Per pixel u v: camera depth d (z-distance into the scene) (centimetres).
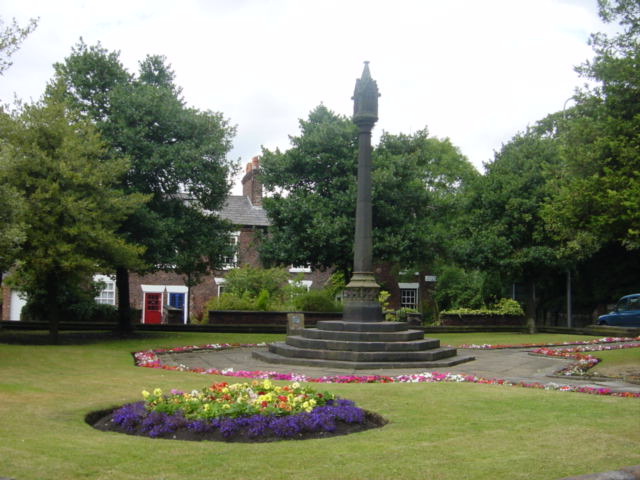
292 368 1592
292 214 2656
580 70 1669
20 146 1919
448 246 3066
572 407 929
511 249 2869
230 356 1917
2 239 1591
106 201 2042
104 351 1852
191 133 2427
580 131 1670
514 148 3084
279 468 589
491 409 909
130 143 2269
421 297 3962
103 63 2359
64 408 887
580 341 2473
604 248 3173
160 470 579
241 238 3869
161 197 2428
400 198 2758
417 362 1625
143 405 862
